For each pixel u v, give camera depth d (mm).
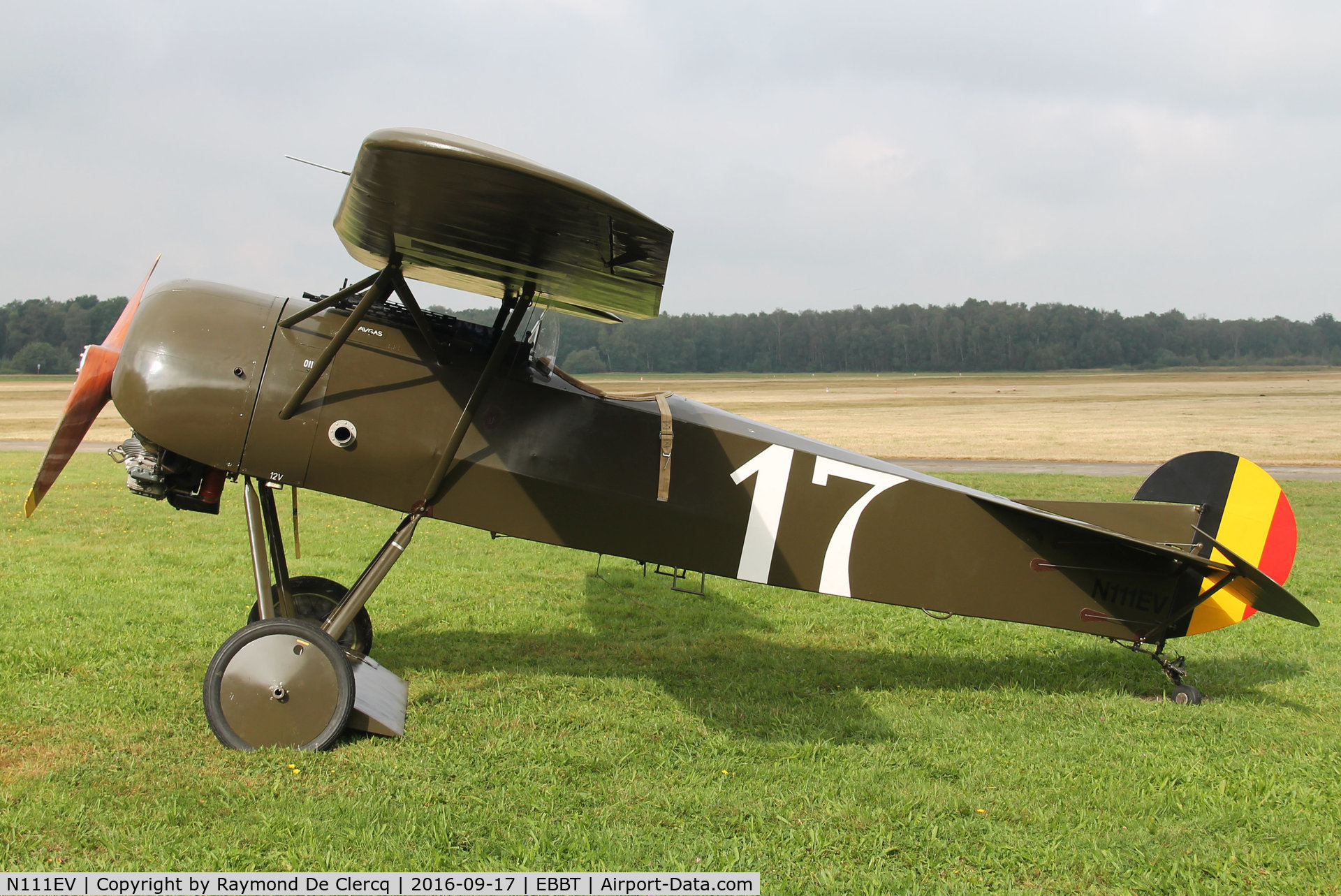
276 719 4195
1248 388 90438
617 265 4078
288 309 4664
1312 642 7090
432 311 5070
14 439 28344
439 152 3133
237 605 6941
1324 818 3887
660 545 5062
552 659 6016
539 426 4844
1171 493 5996
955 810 3850
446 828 3457
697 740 4598
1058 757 4523
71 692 4863
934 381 123375
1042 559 5562
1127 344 174750
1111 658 6562
